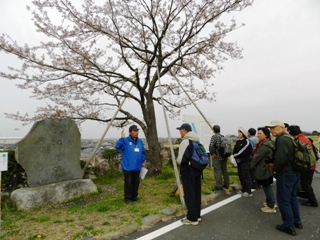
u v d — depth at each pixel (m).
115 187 6.34
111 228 3.32
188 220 3.57
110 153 8.39
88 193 5.36
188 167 3.59
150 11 7.74
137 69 7.68
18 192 4.49
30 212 4.17
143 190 5.77
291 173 3.28
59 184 4.97
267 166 4.07
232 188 5.82
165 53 8.75
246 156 5.22
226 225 3.55
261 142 4.18
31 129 4.80
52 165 5.07
